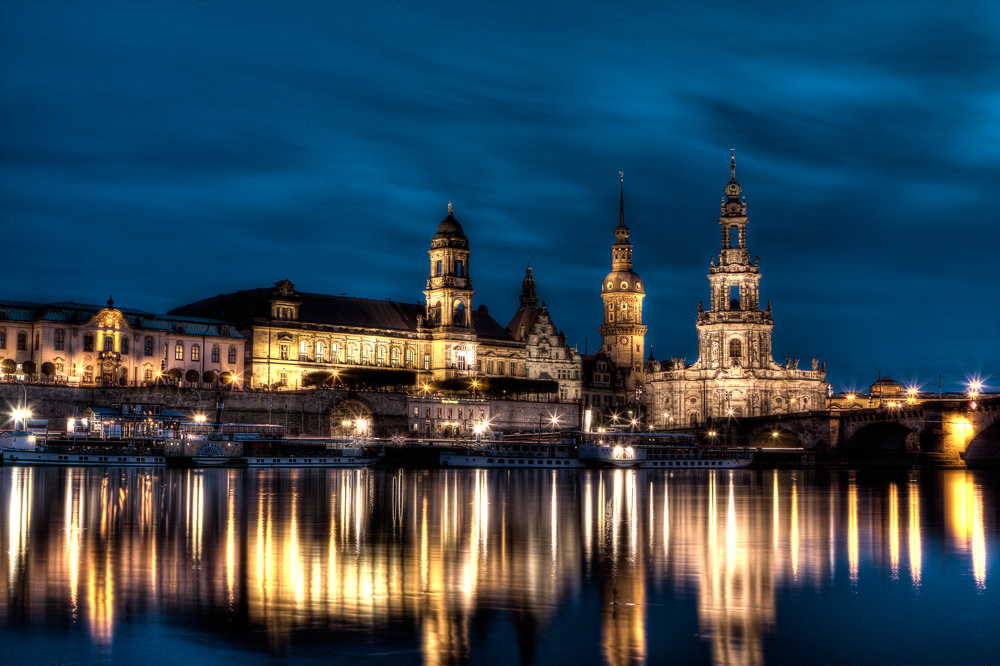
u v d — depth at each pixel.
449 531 80.38
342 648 44.91
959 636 47.50
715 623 49.47
